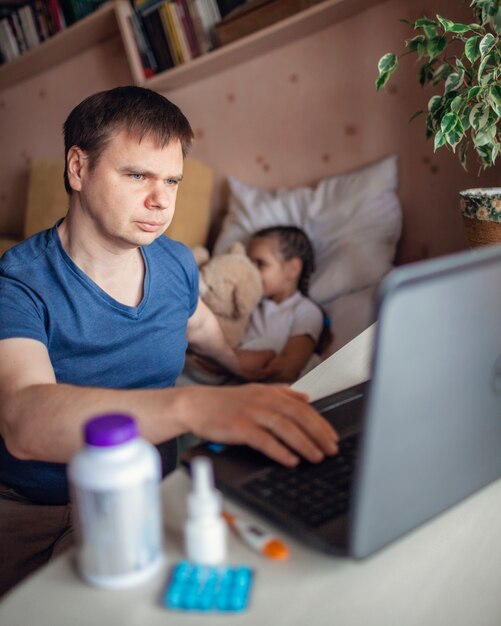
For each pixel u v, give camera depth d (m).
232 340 1.90
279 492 0.62
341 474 0.64
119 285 1.10
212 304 1.90
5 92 3.30
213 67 2.37
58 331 1.03
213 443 0.72
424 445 0.52
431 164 1.98
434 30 1.49
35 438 0.71
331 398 0.83
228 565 0.54
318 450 0.66
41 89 3.14
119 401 0.70
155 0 2.34
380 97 2.05
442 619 0.53
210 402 0.69
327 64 2.15
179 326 1.19
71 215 1.07
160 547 0.54
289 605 0.50
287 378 1.77
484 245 1.39
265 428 0.67
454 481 0.57
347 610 0.50
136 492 0.49
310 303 1.95
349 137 2.16
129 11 2.41
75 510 0.50
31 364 0.86
